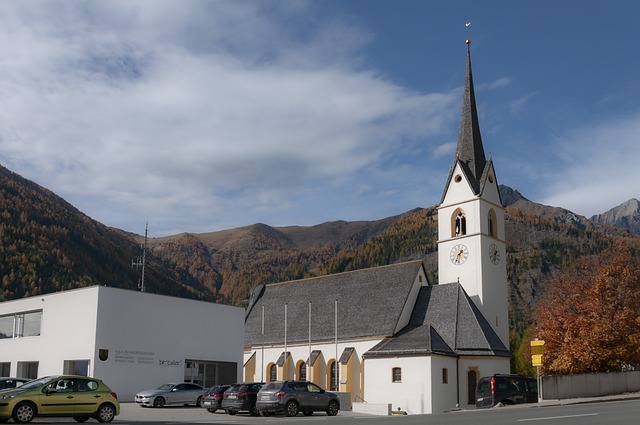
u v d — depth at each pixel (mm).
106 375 53469
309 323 78562
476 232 78375
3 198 199500
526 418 25797
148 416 39031
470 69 87250
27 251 174750
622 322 65625
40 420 32719
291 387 40281
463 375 66312
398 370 66188
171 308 58312
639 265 75312
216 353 60969
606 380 54188
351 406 61344
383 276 81438
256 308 92625
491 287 77938
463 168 81188
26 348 59594
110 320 54312
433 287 76812
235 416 40812
